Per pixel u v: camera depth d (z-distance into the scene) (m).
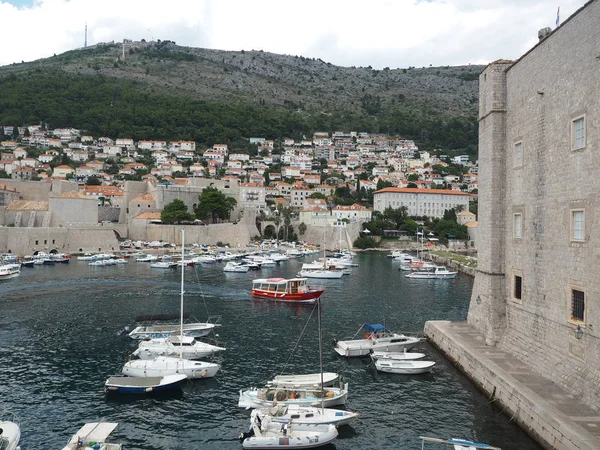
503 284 34.94
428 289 77.94
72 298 65.38
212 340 45.06
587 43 24.69
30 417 28.38
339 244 158.38
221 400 31.16
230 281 84.38
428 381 33.16
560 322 27.09
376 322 52.84
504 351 33.25
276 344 43.88
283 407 27.66
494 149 35.25
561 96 27.23
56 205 127.38
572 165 26.00
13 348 41.69
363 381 34.19
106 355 40.03
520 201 32.38
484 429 25.94
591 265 24.20
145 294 69.25
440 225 173.38
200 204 151.12
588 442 19.53
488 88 36.00
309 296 65.31
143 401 30.91
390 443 25.38
